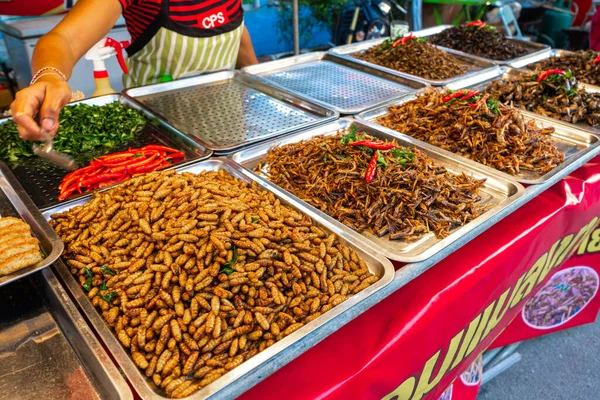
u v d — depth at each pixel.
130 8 2.91
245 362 1.20
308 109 2.91
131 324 1.37
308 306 1.45
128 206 1.76
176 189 1.81
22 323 1.44
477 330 1.97
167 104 2.91
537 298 2.91
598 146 2.47
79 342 1.32
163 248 1.55
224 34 3.22
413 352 1.58
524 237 2.00
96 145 2.42
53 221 1.82
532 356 3.20
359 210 1.94
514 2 7.64
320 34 7.41
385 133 2.54
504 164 2.30
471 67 3.88
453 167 2.30
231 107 2.92
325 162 2.17
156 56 3.14
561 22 8.36
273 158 2.32
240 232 1.61
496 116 2.46
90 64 4.89
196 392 1.12
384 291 1.50
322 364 1.40
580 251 2.87
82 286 1.52
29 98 1.57
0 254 1.37
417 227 1.87
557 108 2.93
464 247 1.91
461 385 2.48
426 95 2.83
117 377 1.15
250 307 1.43
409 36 3.92
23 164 2.26
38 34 4.52
